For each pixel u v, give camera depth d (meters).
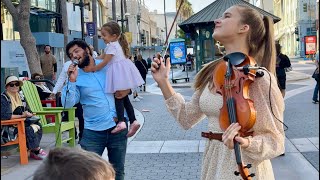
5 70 14.37
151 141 9.46
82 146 5.16
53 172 1.76
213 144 3.09
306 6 61.31
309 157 7.60
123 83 5.16
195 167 7.34
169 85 3.37
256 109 2.87
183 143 9.15
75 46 5.08
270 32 3.13
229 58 2.91
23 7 13.13
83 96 5.15
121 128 5.15
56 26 26.34
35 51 13.40
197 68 25.91
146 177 6.87
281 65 10.81
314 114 12.23
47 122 9.68
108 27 5.28
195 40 26.02
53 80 17.36
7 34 19.55
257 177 2.96
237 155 2.72
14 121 7.42
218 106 3.02
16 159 7.89
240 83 2.83
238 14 3.08
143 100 18.00
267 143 2.85
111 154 5.25
